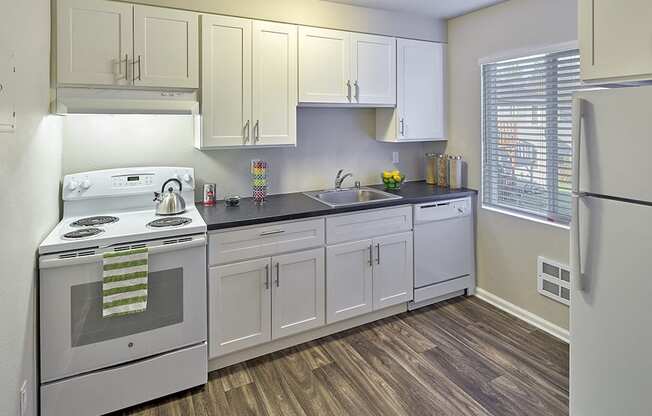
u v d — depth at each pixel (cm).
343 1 288
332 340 271
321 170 332
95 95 218
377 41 308
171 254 207
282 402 210
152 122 264
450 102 348
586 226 157
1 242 133
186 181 265
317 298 264
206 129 248
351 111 342
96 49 215
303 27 276
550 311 277
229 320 234
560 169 268
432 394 214
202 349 220
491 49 305
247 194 301
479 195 330
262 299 244
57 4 206
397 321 297
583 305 161
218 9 246
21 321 156
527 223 290
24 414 160
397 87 321
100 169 250
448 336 274
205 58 244
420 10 314
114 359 197
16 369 150
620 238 146
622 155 144
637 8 146
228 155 292
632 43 148
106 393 196
